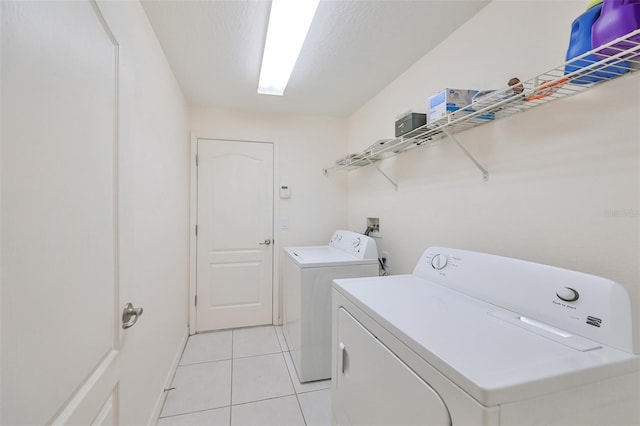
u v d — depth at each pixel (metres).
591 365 0.61
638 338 0.72
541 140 1.05
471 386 0.55
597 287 0.73
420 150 1.76
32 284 0.44
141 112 1.28
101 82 0.68
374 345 0.90
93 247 0.64
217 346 2.36
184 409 1.62
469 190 1.39
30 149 0.44
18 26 0.41
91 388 0.62
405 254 1.91
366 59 1.79
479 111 1.04
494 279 1.00
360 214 2.65
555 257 1.00
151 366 1.43
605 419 0.62
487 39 1.29
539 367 0.59
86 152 0.61
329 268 1.92
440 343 0.69
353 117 2.83
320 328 1.90
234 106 2.63
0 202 0.38
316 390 1.80
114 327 0.75
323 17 1.40
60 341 0.51
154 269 1.48
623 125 0.82
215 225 2.66
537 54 1.07
